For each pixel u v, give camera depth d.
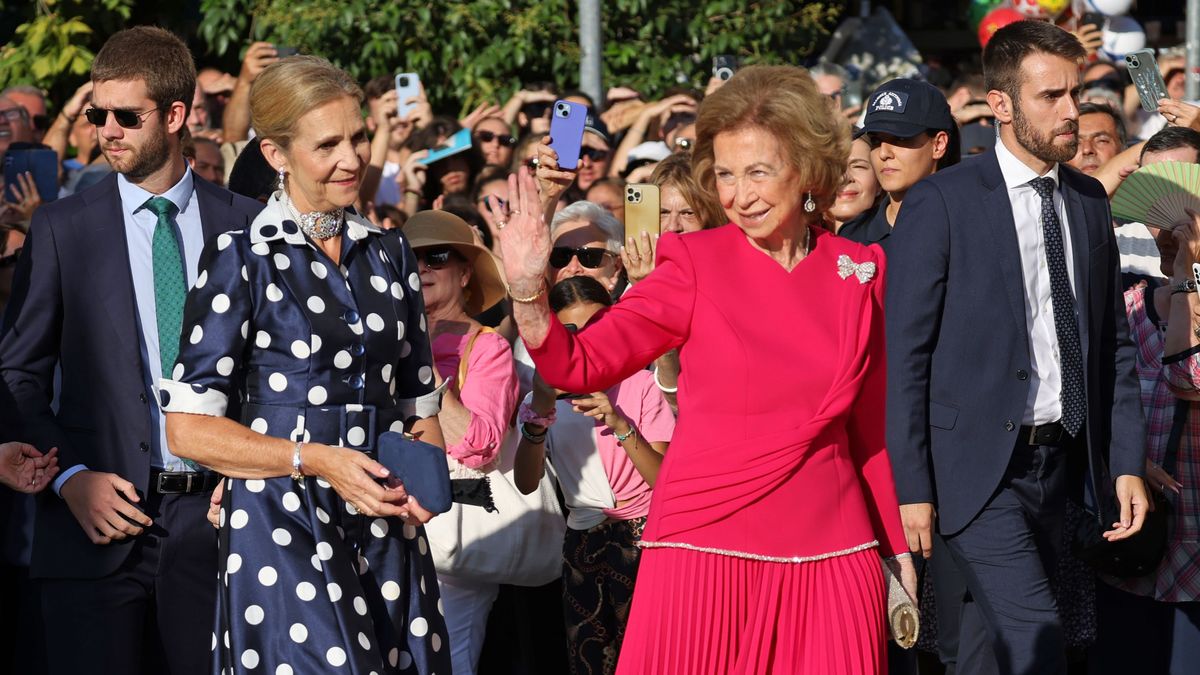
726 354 5.61
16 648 8.30
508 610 8.95
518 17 15.66
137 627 7.04
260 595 5.72
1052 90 7.49
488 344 8.10
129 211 7.20
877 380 5.90
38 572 7.02
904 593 6.00
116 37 7.17
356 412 5.93
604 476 8.10
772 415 5.61
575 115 8.05
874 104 9.16
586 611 8.26
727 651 5.66
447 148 12.16
